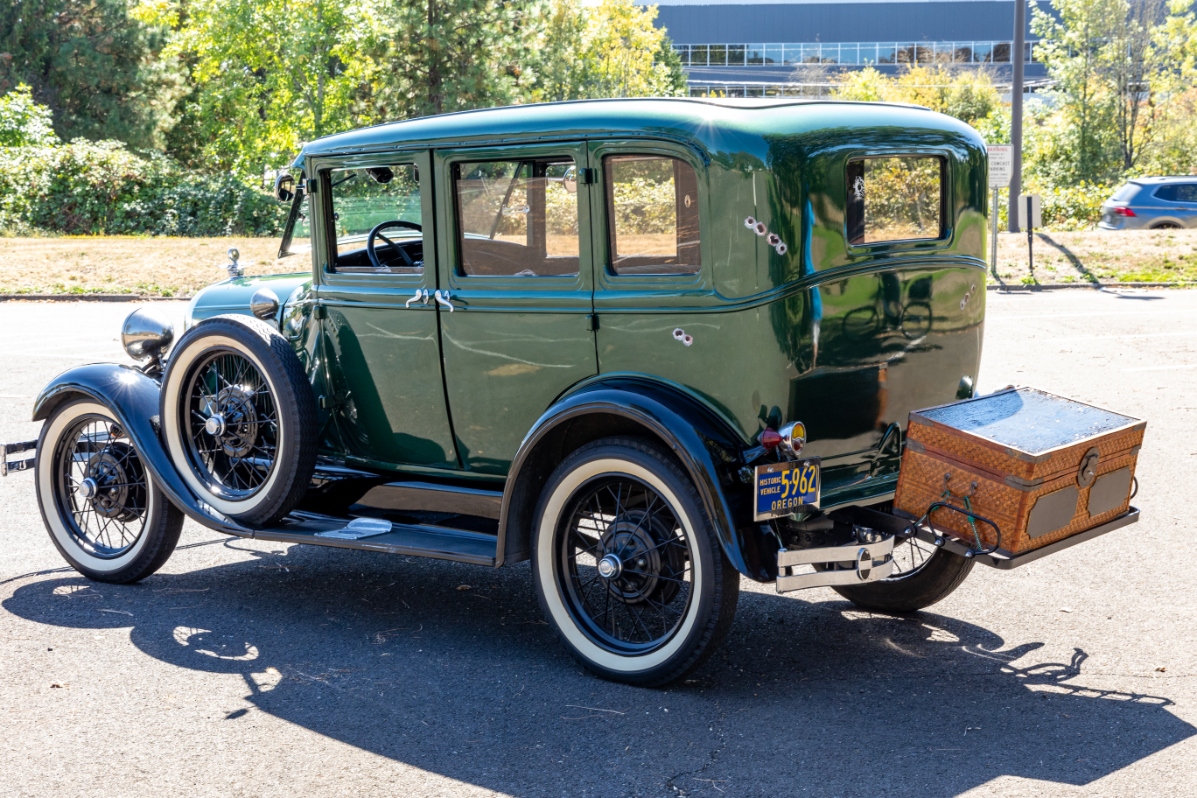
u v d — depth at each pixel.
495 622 4.85
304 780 3.41
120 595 5.23
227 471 5.25
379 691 4.09
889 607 4.89
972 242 4.59
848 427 4.12
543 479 4.34
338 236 5.04
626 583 4.16
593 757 3.55
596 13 54.47
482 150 4.43
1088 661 4.29
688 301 3.98
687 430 3.85
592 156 4.16
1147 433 7.98
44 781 3.41
